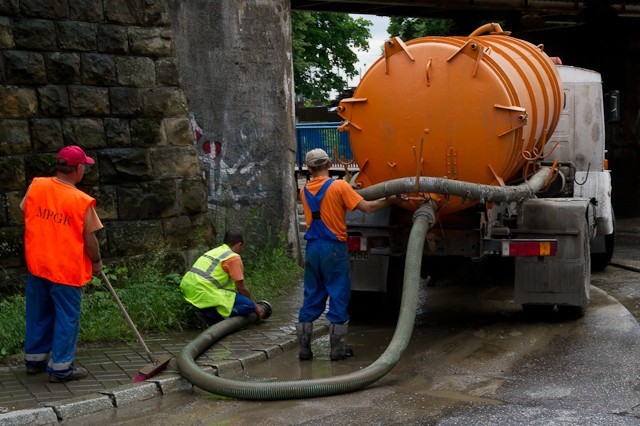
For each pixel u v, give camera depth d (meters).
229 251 8.02
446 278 10.95
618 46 20.92
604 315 8.73
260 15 10.61
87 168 8.20
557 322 8.44
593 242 11.70
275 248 10.74
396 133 7.56
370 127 7.67
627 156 21.50
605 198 11.50
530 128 7.95
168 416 5.57
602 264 12.10
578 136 11.52
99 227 6.25
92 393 5.86
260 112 10.70
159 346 7.23
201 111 10.40
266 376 6.61
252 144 10.68
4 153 7.68
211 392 5.96
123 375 6.33
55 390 5.95
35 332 6.29
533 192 7.94
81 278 6.14
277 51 10.74
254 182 10.72
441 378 6.40
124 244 8.44
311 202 6.90
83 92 8.18
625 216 21.09
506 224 8.64
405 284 6.78
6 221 7.70
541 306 8.85
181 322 7.94
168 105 8.78
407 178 7.14
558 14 20.83
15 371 6.47
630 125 21.39
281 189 10.88
